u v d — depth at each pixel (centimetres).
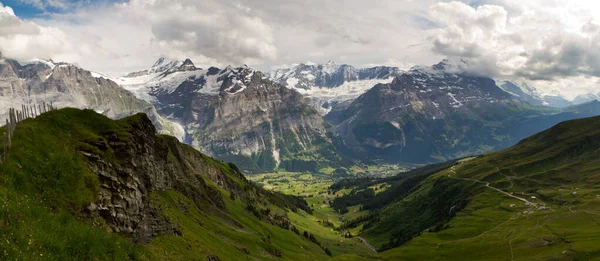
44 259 3509
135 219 6291
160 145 13012
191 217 12562
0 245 3184
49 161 5162
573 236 18225
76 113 6756
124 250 4975
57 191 4925
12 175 4488
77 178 5347
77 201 5075
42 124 5872
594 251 15600
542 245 18438
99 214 5412
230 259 10525
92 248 4306
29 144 5178
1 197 3850
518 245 19300
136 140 7519
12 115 5303
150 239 6781
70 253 3978
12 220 3597
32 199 4425
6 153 4759
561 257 16075
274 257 15475
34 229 3775
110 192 5884
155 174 11794
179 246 7650
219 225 14925
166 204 11088
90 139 6266
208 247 9906
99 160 5988
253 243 15212
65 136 5978
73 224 4447
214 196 18912
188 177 17488
